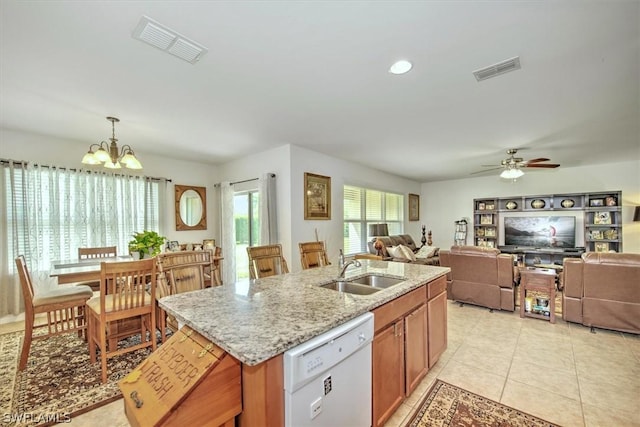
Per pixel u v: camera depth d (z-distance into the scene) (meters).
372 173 6.21
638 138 3.95
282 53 1.97
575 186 6.17
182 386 0.95
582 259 3.29
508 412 1.85
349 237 5.65
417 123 3.38
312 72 2.22
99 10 1.53
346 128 3.54
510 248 6.59
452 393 2.05
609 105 2.85
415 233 8.05
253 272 2.64
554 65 2.13
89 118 3.13
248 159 5.00
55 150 3.86
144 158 4.75
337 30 1.73
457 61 2.08
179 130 3.58
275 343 1.02
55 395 2.03
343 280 2.16
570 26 1.70
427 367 2.16
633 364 2.46
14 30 1.68
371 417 1.50
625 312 3.02
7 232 3.50
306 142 4.16
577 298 3.30
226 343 1.02
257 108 2.91
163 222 4.89
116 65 2.09
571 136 3.88
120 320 2.63
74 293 2.69
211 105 2.82
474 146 4.40
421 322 2.06
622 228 5.60
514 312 3.81
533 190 6.70
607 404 1.93
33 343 2.90
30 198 3.63
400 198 7.48
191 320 1.25
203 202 5.54
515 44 1.88
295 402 1.05
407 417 1.80
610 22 1.66
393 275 2.22
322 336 1.18
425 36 1.80
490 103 2.81
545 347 2.78
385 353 1.63
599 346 2.81
